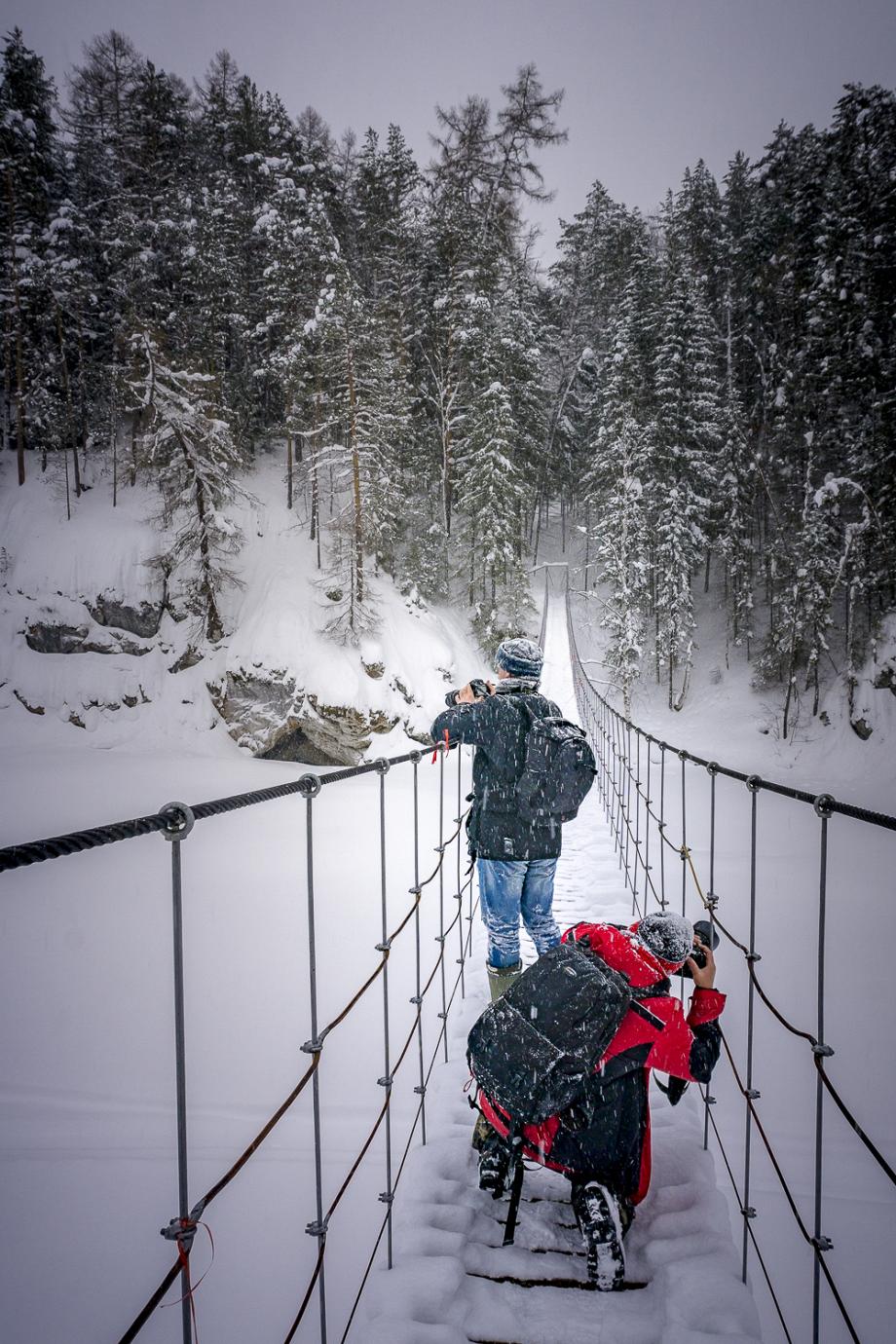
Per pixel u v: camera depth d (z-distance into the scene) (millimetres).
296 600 23656
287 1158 2832
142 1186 2855
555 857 2887
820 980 1511
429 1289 1596
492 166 37281
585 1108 1746
